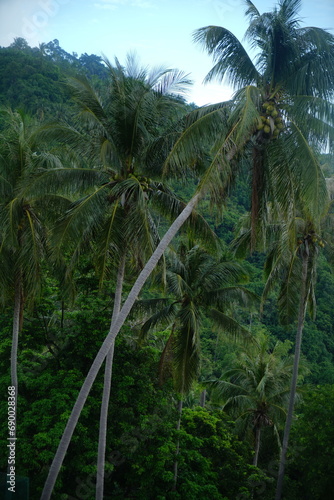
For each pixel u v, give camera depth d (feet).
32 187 46.09
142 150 48.49
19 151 53.06
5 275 52.29
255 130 46.55
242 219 74.18
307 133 45.98
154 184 51.44
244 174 51.21
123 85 46.73
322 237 68.03
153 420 63.21
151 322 64.95
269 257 74.64
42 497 44.19
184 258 70.23
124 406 64.54
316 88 46.60
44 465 59.88
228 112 45.88
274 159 46.44
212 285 65.31
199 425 78.13
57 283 70.08
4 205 52.60
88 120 46.21
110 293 69.00
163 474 59.06
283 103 47.32
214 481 69.51
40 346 69.10
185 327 62.49
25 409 59.67
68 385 59.36
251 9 47.67
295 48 46.21
